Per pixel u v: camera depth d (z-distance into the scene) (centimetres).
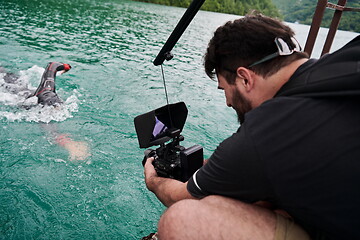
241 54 109
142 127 134
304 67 101
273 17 120
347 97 87
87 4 1823
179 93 475
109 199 221
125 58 688
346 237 89
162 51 139
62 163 262
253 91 113
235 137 101
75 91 429
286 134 91
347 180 84
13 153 268
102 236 186
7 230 183
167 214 117
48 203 211
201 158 150
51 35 833
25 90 420
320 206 89
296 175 89
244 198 104
